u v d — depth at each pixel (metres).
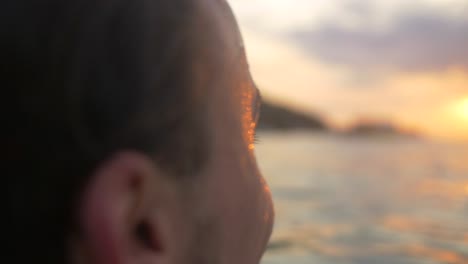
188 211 0.33
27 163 0.30
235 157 0.37
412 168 13.41
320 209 5.86
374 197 7.01
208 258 0.34
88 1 0.32
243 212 0.37
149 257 0.31
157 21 0.33
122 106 0.31
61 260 0.30
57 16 0.32
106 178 0.30
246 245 0.37
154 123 0.32
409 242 4.09
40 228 0.30
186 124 0.33
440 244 4.02
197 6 0.36
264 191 0.41
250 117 0.41
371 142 44.25
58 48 0.31
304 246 3.92
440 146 37.38
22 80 0.31
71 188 0.30
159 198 0.32
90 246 0.29
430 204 6.32
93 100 0.31
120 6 0.33
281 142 38.94
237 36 0.41
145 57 0.32
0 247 0.30
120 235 0.30
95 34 0.32
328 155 19.98
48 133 0.30
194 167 0.34
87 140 0.30
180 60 0.34
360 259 3.56
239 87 0.39
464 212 5.66
